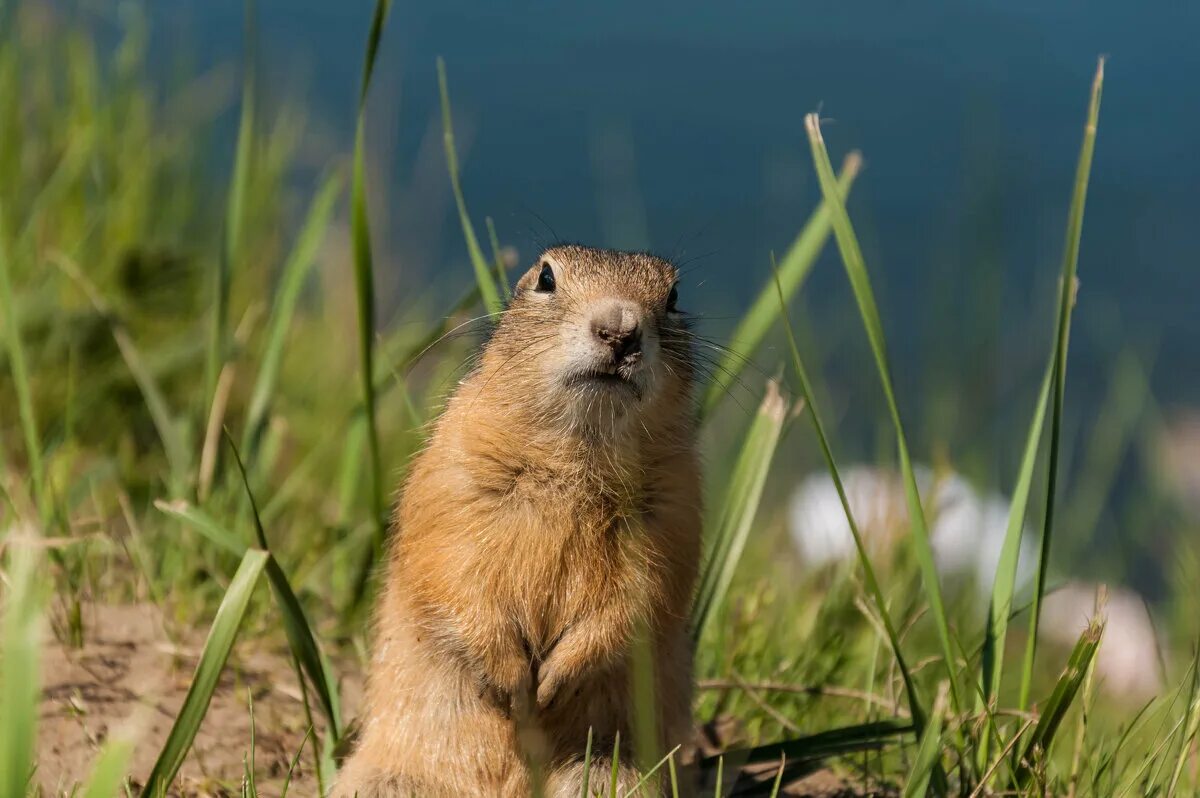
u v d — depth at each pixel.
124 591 11.27
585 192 64.38
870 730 9.41
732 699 11.25
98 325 13.95
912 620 11.34
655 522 8.88
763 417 10.57
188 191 18.33
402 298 21.50
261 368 12.34
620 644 8.69
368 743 9.16
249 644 10.85
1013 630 16.06
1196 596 16.27
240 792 8.95
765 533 16.72
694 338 10.06
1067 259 8.80
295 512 13.68
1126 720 12.74
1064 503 20.80
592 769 8.70
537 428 8.71
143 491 13.46
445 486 8.80
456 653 8.88
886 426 17.53
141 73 19.09
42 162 16.84
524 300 9.53
